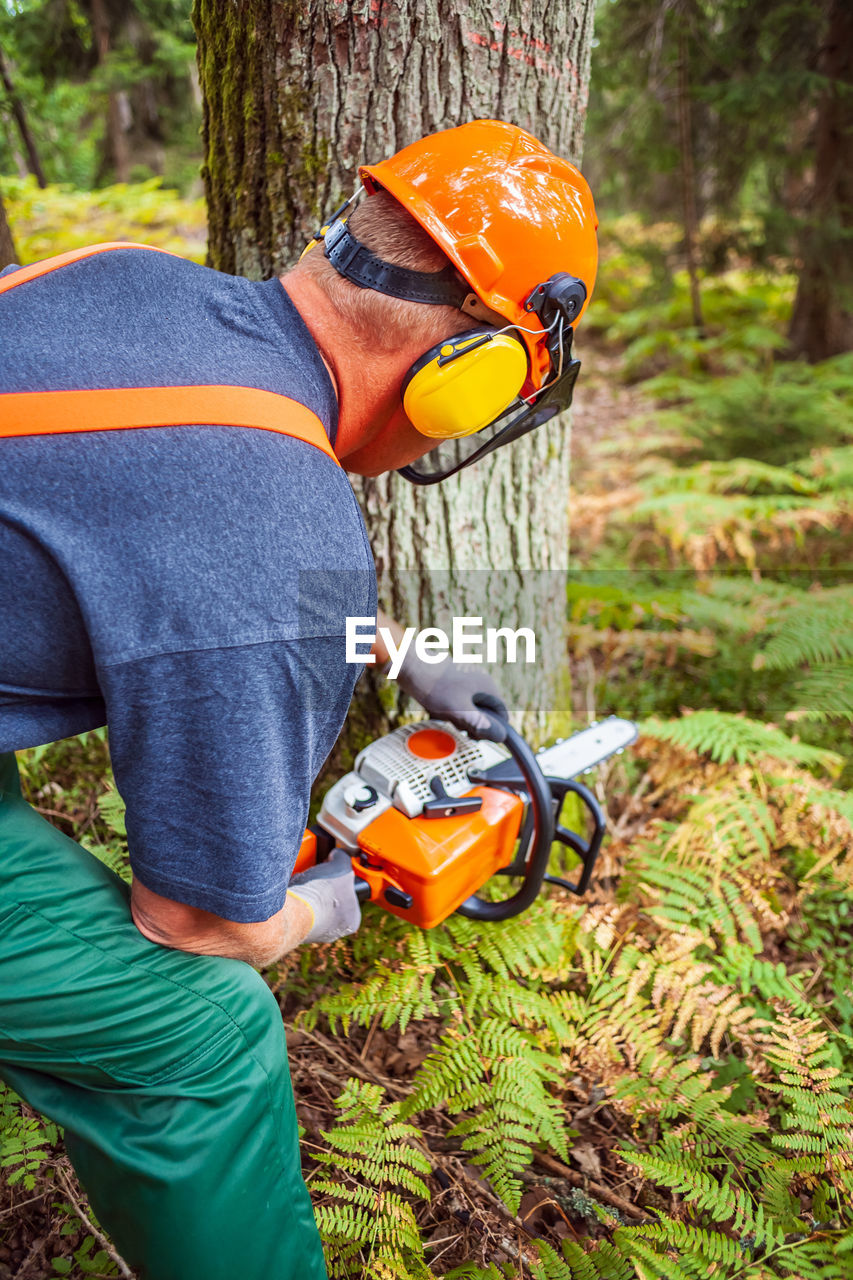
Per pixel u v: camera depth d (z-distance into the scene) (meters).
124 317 0.95
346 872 1.57
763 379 5.57
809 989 2.07
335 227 1.09
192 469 0.88
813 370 5.89
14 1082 1.14
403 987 1.80
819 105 5.95
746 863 2.21
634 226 8.57
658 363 7.49
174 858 0.96
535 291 1.10
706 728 2.50
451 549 2.06
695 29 5.86
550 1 1.68
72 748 2.30
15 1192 1.47
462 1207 1.57
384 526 2.00
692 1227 1.48
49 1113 1.11
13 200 6.92
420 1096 1.64
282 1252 1.18
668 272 7.60
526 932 1.98
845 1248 1.46
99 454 0.87
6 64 7.80
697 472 4.45
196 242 7.53
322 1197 1.57
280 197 1.78
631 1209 1.61
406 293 1.05
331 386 1.06
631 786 2.67
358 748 2.14
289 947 1.32
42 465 0.86
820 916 2.23
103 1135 1.09
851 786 2.66
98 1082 1.11
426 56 1.63
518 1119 1.60
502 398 1.12
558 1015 1.85
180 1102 1.10
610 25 6.17
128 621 0.86
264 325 1.02
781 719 2.94
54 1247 1.43
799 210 6.68
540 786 1.54
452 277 1.07
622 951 2.02
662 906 2.12
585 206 1.16
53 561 0.86
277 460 0.92
